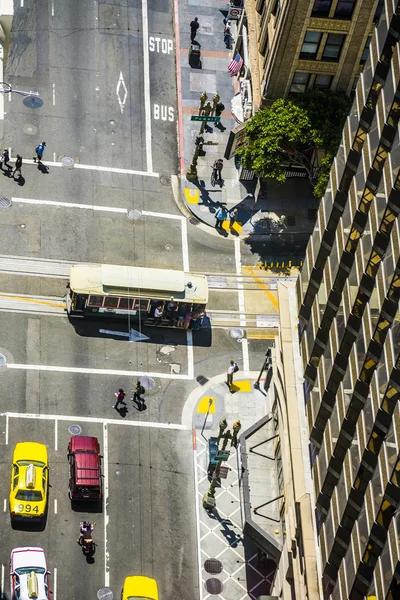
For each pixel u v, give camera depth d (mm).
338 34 137250
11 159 143625
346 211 108938
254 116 140750
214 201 146000
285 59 139125
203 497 126062
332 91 142500
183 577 121688
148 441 128500
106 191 144125
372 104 104875
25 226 139125
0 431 125688
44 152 145125
